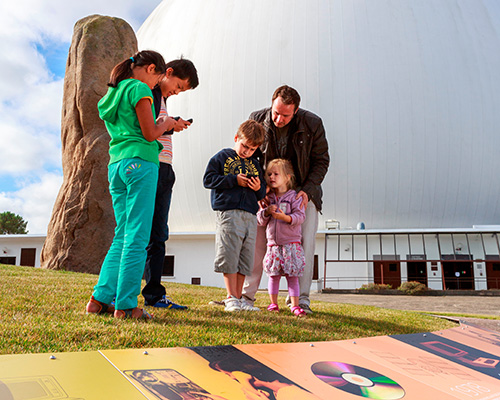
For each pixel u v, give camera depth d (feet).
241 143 12.89
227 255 12.67
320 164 15.31
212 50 88.02
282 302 17.83
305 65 79.97
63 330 7.67
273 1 87.76
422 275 73.15
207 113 85.35
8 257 84.64
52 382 4.91
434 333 10.93
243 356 6.85
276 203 13.96
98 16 38.06
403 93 76.89
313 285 75.31
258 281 15.21
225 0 93.35
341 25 81.82
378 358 7.94
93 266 31.78
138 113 9.21
